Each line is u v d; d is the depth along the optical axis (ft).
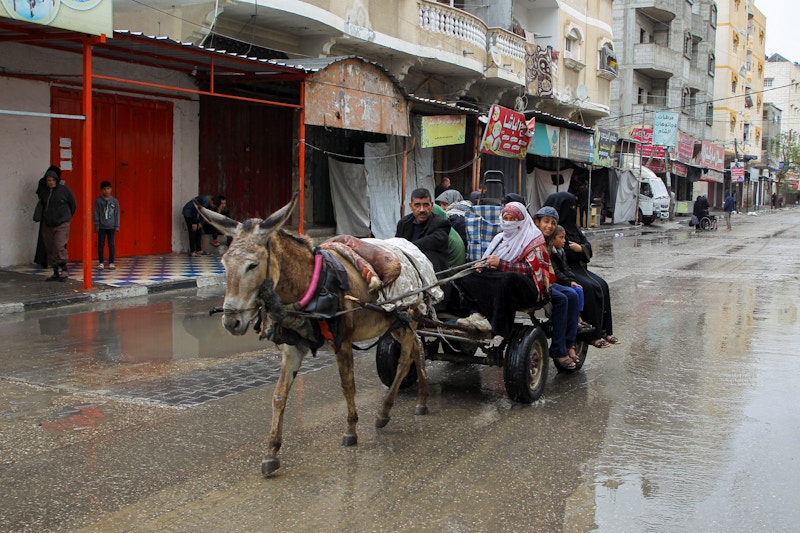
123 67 50.57
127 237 52.54
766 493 16.35
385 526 14.56
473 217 25.89
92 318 34.40
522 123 74.18
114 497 15.69
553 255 25.64
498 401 23.41
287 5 52.31
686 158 153.99
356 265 18.69
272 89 60.75
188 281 43.70
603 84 115.65
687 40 165.58
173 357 27.66
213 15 47.67
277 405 17.13
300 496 15.90
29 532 14.07
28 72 45.34
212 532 14.24
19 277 42.29
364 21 60.90
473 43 74.64
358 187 63.87
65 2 35.32
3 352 27.81
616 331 34.94
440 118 64.03
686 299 44.78
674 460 18.30
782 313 40.09
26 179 45.98
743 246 84.53
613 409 22.61
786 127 312.29
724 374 26.99
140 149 52.75
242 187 61.11
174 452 18.26
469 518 14.96
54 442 18.71
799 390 24.85
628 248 80.69
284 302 16.71
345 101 52.70
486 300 22.20
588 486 16.65
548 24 100.22
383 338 23.56
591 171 106.83
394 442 19.39
